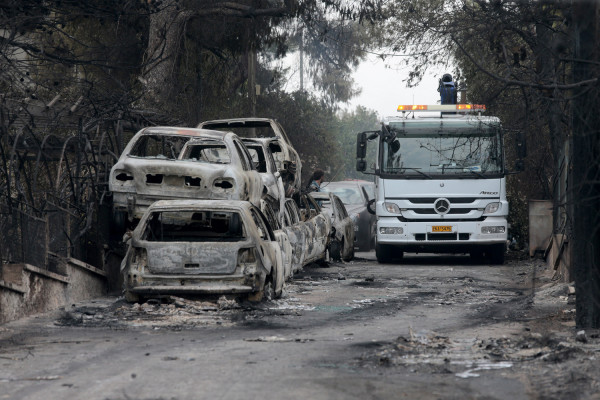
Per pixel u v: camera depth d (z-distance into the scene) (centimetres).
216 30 5084
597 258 1767
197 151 3098
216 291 2188
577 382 1236
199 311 2125
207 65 5656
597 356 1444
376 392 1188
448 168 4009
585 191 1734
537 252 3841
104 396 1165
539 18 1795
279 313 2156
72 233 2575
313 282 3072
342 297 2600
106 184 2808
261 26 5262
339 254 4162
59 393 1191
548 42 1720
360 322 2030
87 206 2647
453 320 2077
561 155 2866
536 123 1922
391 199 4050
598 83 1594
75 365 1413
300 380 1266
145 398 1148
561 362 1412
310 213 3822
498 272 3625
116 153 3130
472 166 4006
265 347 1599
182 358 1469
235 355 1501
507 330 1864
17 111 2561
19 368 1390
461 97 4516
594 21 1650
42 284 2198
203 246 2197
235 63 5925
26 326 1923
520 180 4572
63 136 3038
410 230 4028
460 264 4147
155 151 3769
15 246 2119
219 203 2303
